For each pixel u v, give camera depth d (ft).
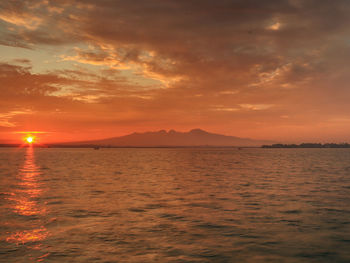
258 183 117.29
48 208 67.62
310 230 50.44
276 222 55.77
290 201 77.36
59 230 49.96
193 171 180.14
